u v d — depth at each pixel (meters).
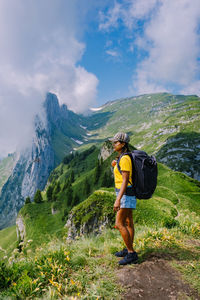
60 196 92.69
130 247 3.46
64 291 2.86
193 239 4.89
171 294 2.58
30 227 74.62
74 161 177.88
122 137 3.54
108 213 19.58
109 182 83.12
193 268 3.16
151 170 3.38
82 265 3.51
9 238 92.12
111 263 3.49
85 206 21.64
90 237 5.75
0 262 3.48
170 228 6.41
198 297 2.50
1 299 2.77
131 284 2.82
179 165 184.88
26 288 2.89
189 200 33.44
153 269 3.17
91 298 2.54
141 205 18.03
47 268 3.43
